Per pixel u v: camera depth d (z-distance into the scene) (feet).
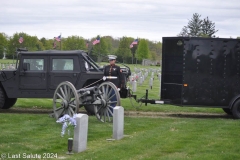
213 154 27.17
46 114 45.44
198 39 45.34
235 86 45.65
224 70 45.55
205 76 45.47
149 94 72.38
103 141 31.78
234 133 35.17
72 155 26.81
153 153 27.45
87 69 45.96
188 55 45.37
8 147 28.22
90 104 40.37
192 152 27.84
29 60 45.73
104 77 42.86
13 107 52.19
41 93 45.52
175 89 46.19
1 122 39.11
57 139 31.32
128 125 39.60
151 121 42.55
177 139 32.14
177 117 46.96
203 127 38.32
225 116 49.37
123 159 25.68
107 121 41.32
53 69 45.50
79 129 27.50
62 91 40.01
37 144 29.63
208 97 45.60
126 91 46.14
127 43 217.36
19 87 45.62
